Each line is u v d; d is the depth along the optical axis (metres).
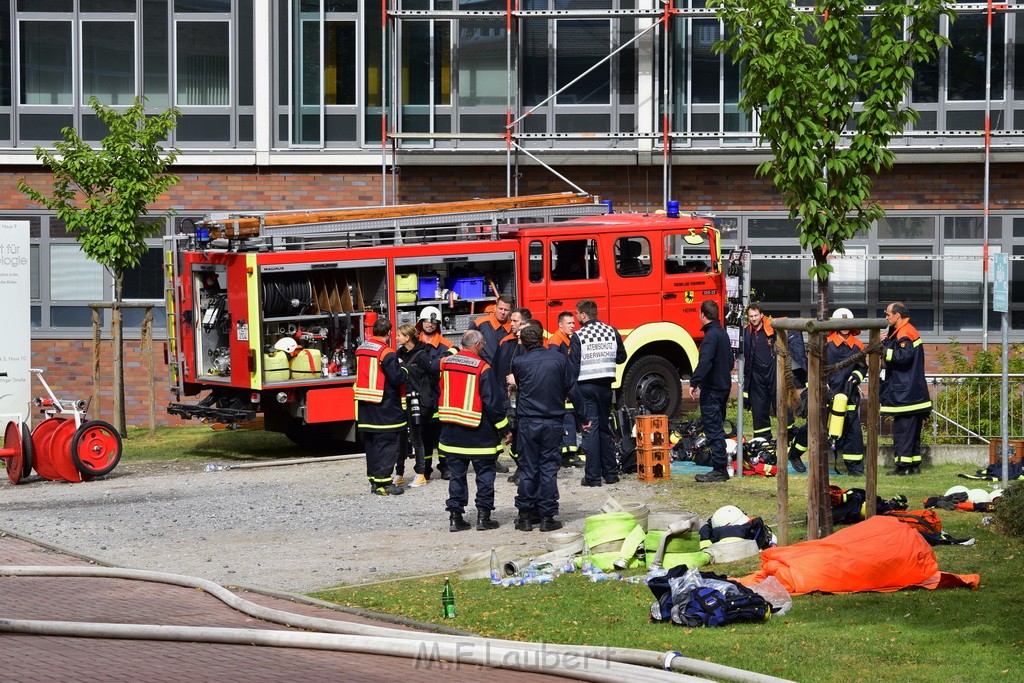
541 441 15.00
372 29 29.16
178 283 21.98
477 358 15.14
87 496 18.61
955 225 28.42
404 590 12.24
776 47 15.94
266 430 23.94
